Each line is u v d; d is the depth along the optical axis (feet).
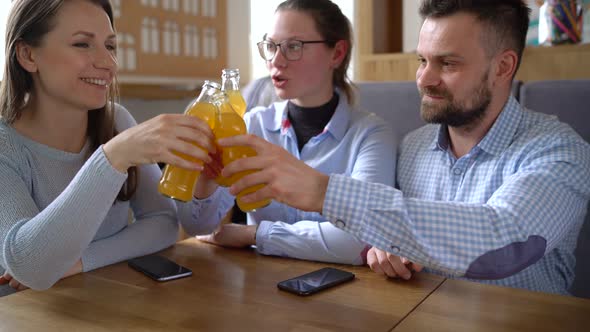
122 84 9.00
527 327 2.60
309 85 4.90
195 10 10.84
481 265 2.98
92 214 3.07
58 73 3.72
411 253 2.98
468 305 2.87
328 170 4.99
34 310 2.76
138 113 10.02
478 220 3.03
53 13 3.64
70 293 3.01
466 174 4.19
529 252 3.11
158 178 4.44
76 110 4.00
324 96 5.09
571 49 6.04
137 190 4.34
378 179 4.57
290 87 4.87
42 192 3.96
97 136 4.26
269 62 4.91
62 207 3.07
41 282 3.08
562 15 6.15
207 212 4.26
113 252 3.65
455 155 4.38
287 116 5.25
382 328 2.56
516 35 3.85
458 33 3.71
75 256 3.15
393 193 2.97
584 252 5.39
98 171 3.04
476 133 4.16
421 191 4.50
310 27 4.78
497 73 3.90
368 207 2.92
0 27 7.70
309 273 3.31
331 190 2.90
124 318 2.65
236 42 12.05
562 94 5.55
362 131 4.95
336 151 4.98
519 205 3.20
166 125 2.92
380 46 7.54
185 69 10.73
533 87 5.72
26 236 3.11
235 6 11.91
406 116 6.40
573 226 3.87
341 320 2.65
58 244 3.05
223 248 4.09
